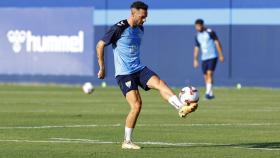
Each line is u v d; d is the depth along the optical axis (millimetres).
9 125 49156
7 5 103812
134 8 37156
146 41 99250
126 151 35938
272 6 94562
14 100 75812
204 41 79250
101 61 37312
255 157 33969
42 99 77438
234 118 55688
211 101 75375
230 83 97000
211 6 96375
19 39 103750
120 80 37250
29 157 33875
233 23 96000
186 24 97688
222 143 39562
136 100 37031
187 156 34250
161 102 74000
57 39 102062
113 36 37062
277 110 63656
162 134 44062
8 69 104500
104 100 76250
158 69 99188
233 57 96500
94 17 100188
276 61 95062
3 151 35844
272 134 44312
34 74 103500
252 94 86312
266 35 94938
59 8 101688
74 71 101812
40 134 43688
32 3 102812
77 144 38719
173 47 98312
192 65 97938
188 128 47781
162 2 98250
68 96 82500
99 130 46156
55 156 34188
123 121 52469
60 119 53844
